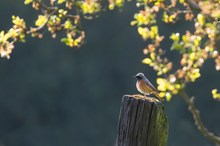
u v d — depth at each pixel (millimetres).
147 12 9648
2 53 9891
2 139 47938
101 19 50500
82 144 47156
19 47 49844
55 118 48719
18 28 10055
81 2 10070
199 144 42188
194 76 9031
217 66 9148
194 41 9180
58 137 47594
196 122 9289
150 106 7949
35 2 10180
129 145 7984
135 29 50250
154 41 9406
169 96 9000
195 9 9500
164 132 8023
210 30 9312
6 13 48281
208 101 45656
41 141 47750
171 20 10008
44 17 10211
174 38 9367
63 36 50000
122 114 8055
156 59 9289
